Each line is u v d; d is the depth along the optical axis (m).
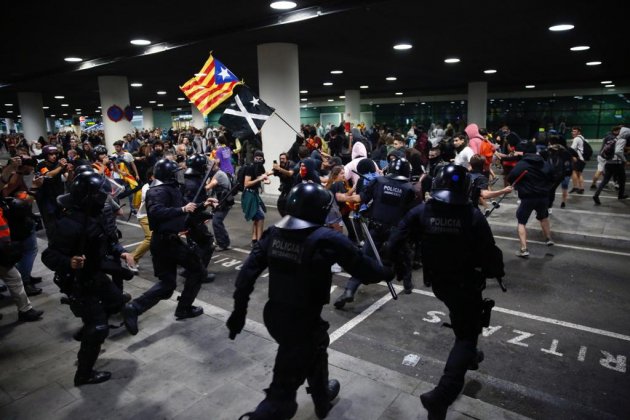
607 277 6.51
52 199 7.84
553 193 9.70
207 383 3.89
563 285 6.25
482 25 9.90
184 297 5.16
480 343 4.74
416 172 7.64
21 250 4.98
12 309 5.67
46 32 9.41
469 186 3.39
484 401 3.77
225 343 4.61
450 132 17.67
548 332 4.94
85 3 7.30
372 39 11.39
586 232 8.38
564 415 3.57
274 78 11.62
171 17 8.63
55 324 5.22
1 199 4.89
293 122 12.06
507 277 6.59
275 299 2.83
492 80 23.19
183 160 9.91
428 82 23.72
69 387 3.88
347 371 4.04
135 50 12.19
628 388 3.92
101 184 3.76
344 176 6.95
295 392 2.81
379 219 5.20
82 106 35.00
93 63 13.66
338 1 8.33
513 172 7.41
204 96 6.45
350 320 5.39
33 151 18.81
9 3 7.09
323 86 25.52
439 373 4.21
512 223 9.23
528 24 9.89
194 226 5.62
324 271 2.77
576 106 30.19
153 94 27.08
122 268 4.14
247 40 10.99
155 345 4.59
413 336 4.98
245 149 16.55
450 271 3.35
